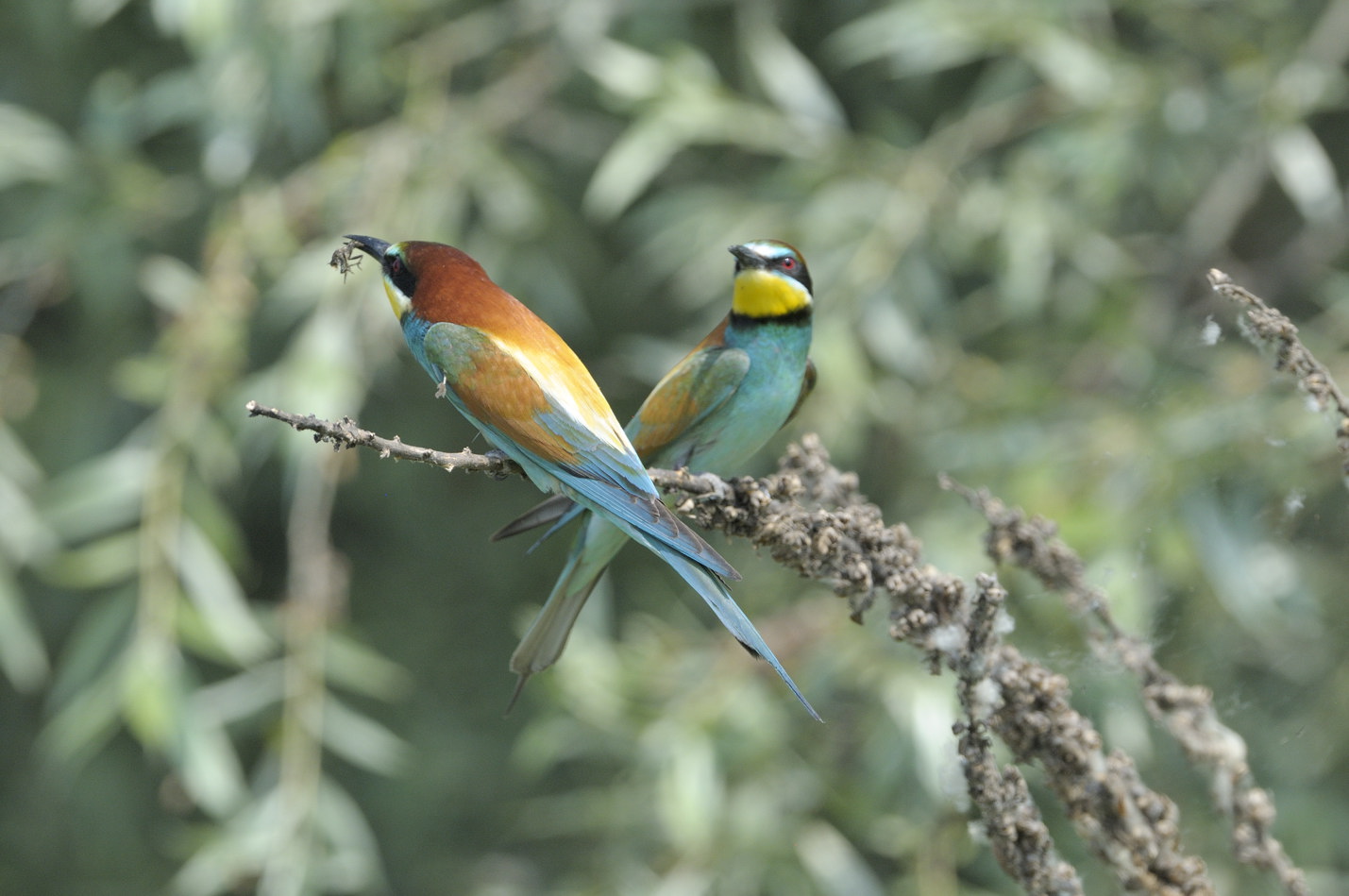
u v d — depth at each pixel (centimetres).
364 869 1027
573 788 1423
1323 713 986
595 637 1096
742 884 1052
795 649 1079
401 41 1279
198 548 1020
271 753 1090
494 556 1462
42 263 1186
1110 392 1189
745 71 1262
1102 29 1248
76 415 1294
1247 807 473
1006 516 528
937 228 1177
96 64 1324
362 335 1075
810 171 1175
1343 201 1297
